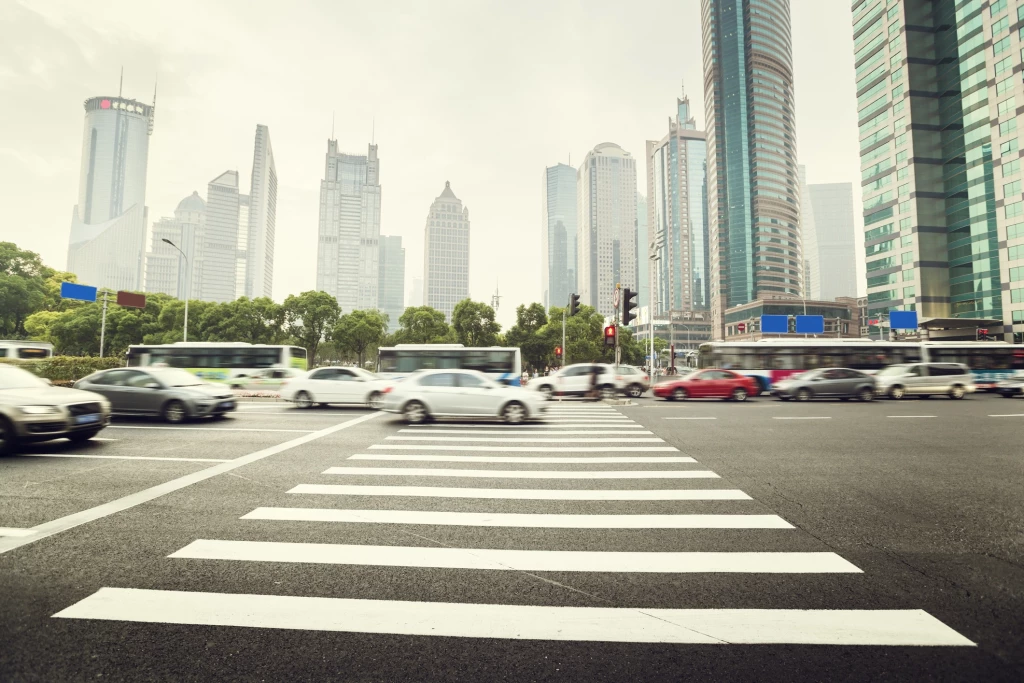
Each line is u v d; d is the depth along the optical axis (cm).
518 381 2220
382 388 1563
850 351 2392
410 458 757
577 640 260
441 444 888
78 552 377
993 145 4644
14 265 4731
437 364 2244
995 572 346
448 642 257
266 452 802
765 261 10706
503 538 417
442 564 361
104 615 281
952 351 2406
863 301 9606
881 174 6022
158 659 240
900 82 5719
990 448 849
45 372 2027
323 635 263
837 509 498
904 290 5631
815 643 256
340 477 632
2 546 388
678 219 14900
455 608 294
